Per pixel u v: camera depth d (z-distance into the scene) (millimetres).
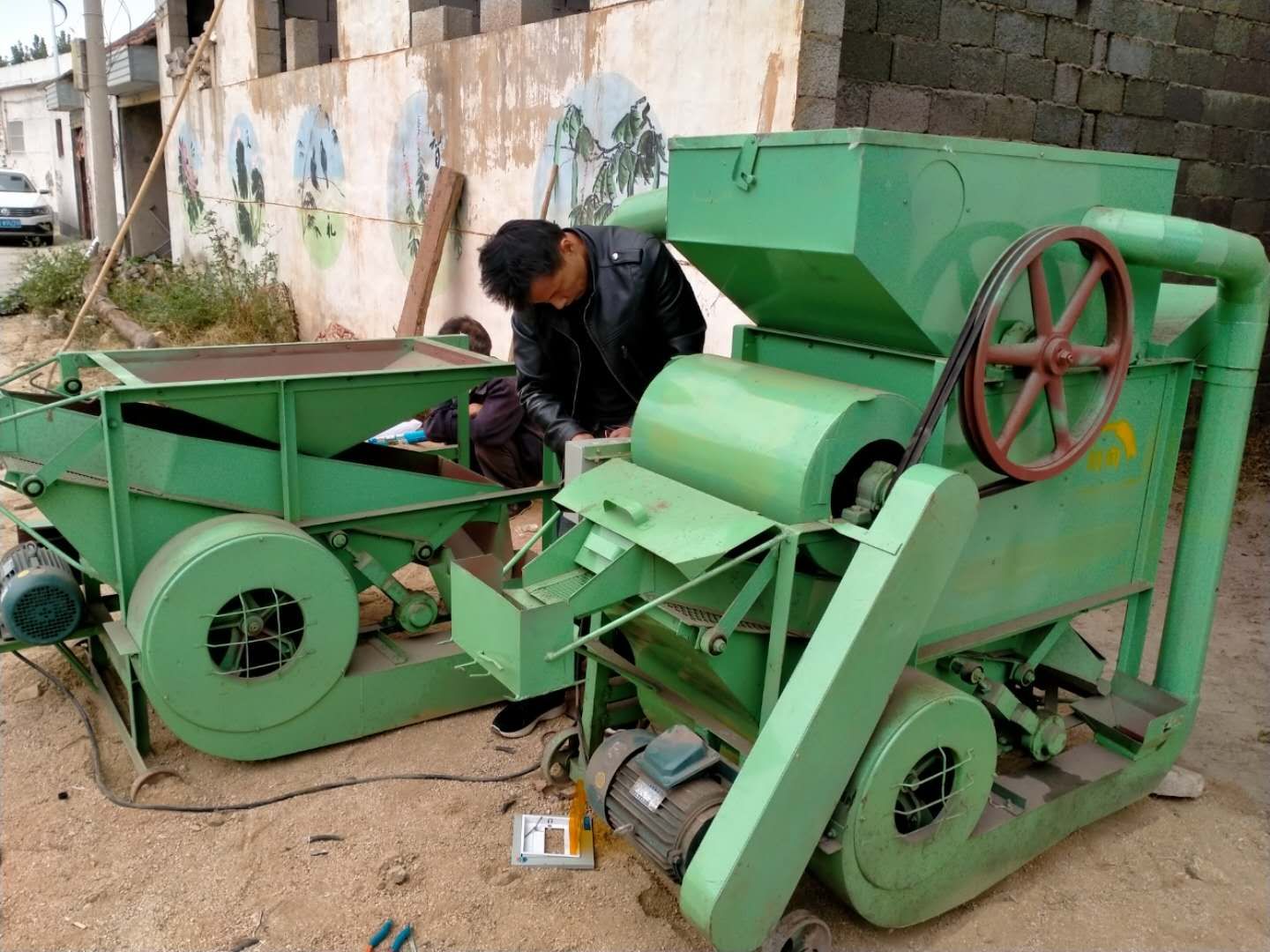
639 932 2564
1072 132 5594
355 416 3387
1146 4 5629
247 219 11398
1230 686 3881
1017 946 2525
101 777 3164
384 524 3502
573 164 5840
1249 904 2689
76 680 3787
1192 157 6227
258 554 3031
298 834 2924
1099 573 2900
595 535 2363
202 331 10383
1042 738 2789
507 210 6605
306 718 3268
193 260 13273
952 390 2207
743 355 2834
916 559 2139
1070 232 2295
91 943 2508
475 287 7113
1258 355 2775
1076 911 2654
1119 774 2865
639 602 2410
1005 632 2656
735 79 4570
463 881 2736
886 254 2154
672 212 2596
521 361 3227
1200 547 2912
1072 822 2793
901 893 2410
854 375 2557
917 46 4855
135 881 2729
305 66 9703
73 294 11914
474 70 6754
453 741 3420
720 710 2586
